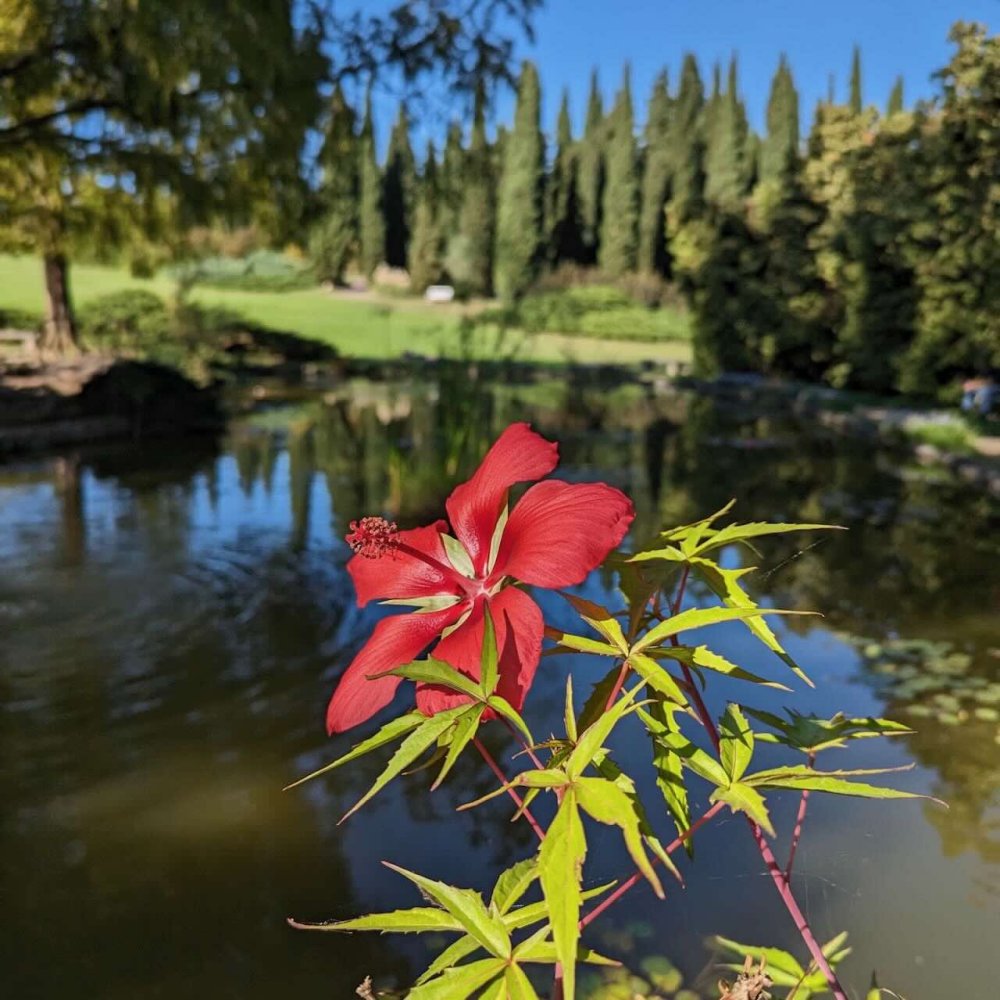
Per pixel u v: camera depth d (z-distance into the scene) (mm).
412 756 748
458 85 8023
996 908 2133
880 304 14266
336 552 5914
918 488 8234
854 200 14812
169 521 6902
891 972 1890
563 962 614
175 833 2633
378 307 31547
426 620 940
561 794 728
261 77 7102
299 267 34031
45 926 2211
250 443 11180
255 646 4184
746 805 810
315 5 7531
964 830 2518
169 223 11797
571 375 21938
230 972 2012
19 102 7969
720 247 19281
